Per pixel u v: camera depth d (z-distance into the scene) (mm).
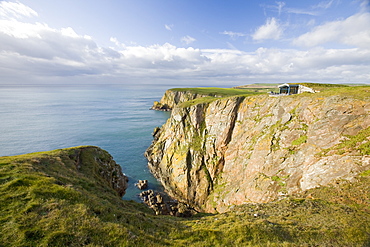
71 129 103000
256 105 51219
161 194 52781
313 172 30391
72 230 13742
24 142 79188
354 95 34000
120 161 70250
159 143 72250
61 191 18797
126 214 18531
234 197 42562
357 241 14758
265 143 42062
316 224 17500
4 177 19641
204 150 57594
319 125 34375
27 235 12570
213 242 15469
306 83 55469
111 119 133875
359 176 24641
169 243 14773
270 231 16375
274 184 35438
